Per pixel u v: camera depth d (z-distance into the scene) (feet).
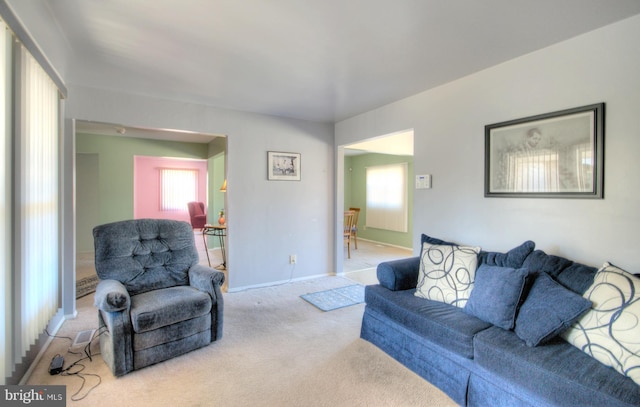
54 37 6.76
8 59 5.33
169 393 6.31
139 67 8.56
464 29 6.60
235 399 6.15
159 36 6.90
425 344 6.84
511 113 8.05
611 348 4.72
